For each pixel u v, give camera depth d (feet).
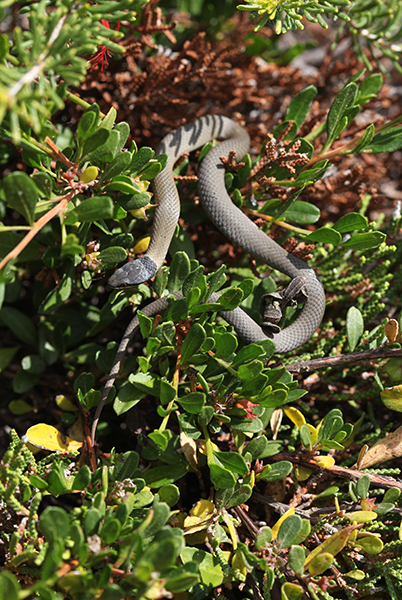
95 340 2.22
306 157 2.09
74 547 1.86
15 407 2.16
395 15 2.22
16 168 2.28
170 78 2.29
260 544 1.92
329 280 2.20
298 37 2.71
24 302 2.28
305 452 2.05
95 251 2.03
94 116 1.93
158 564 1.84
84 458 2.03
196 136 2.23
